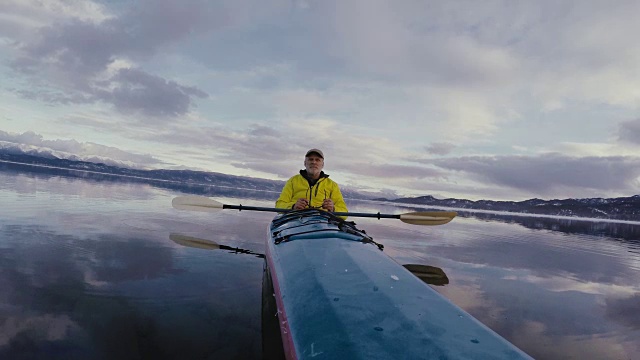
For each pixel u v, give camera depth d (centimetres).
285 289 200
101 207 848
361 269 202
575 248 786
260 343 208
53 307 247
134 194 1386
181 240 501
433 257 546
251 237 605
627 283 441
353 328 135
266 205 1529
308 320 151
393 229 955
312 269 211
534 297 354
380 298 162
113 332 216
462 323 141
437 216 504
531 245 788
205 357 191
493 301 333
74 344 198
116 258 388
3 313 231
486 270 470
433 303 159
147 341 207
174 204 535
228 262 403
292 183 543
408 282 186
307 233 296
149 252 427
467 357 116
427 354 117
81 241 457
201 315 248
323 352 123
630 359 224
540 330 267
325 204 443
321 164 538
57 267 338
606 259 642
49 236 470
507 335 255
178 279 327
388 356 116
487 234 984
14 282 289
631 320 296
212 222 776
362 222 1155
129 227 598
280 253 271
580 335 260
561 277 456
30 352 186
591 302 347
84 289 285
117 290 288
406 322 139
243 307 265
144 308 256
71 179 2028
